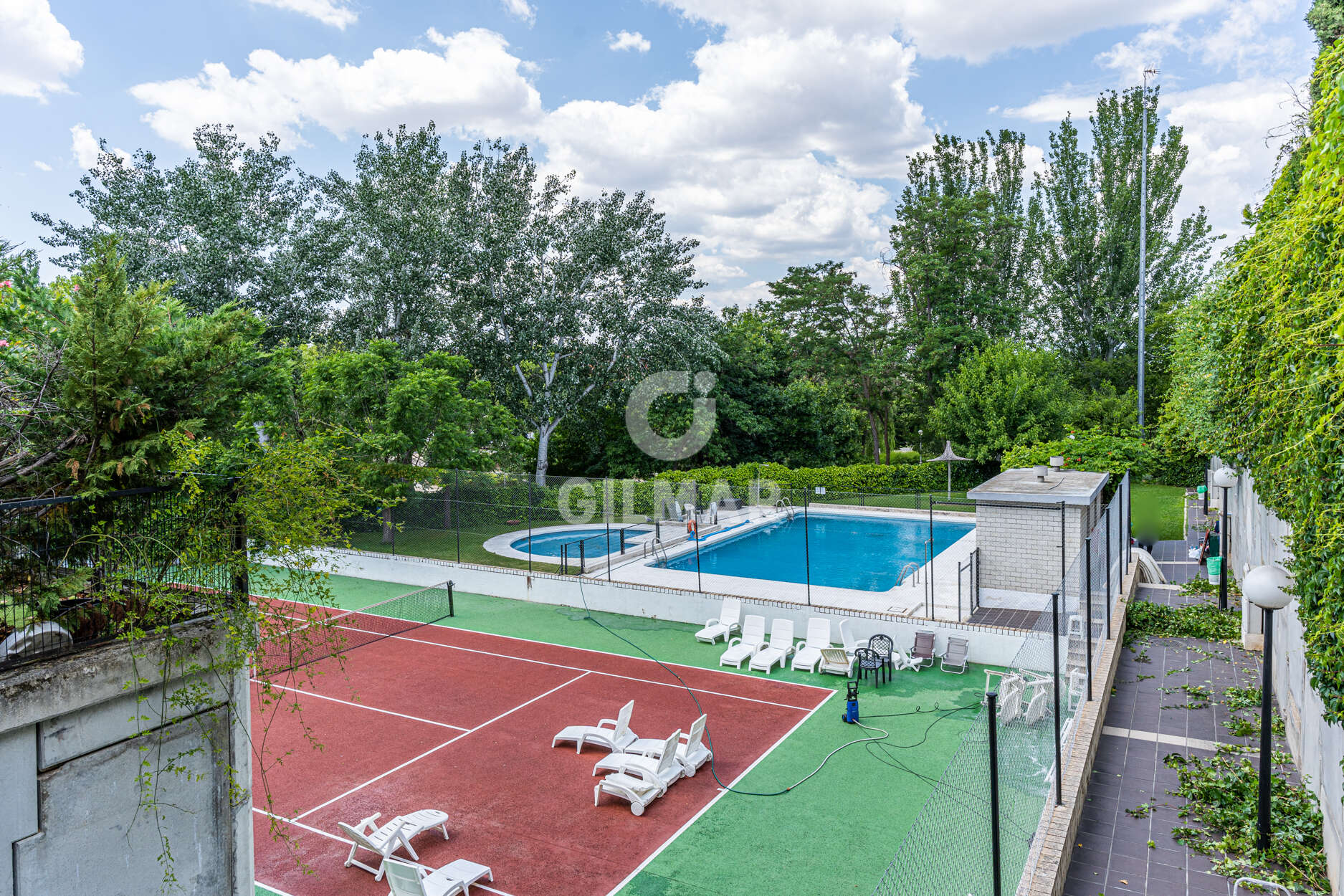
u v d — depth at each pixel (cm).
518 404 3950
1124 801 1119
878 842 1091
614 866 1044
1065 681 1141
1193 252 5272
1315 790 1023
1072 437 2647
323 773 1321
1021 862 859
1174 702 1464
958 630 1817
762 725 1493
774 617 2023
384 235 3581
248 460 693
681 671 1798
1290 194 1021
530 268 3903
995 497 2053
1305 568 749
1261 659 1661
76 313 640
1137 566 2316
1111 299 5372
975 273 5478
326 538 704
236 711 702
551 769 1327
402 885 922
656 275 4003
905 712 1538
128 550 641
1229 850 977
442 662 1877
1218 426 1655
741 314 6606
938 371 5359
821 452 5422
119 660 603
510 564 2616
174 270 3319
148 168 3575
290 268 3581
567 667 1834
